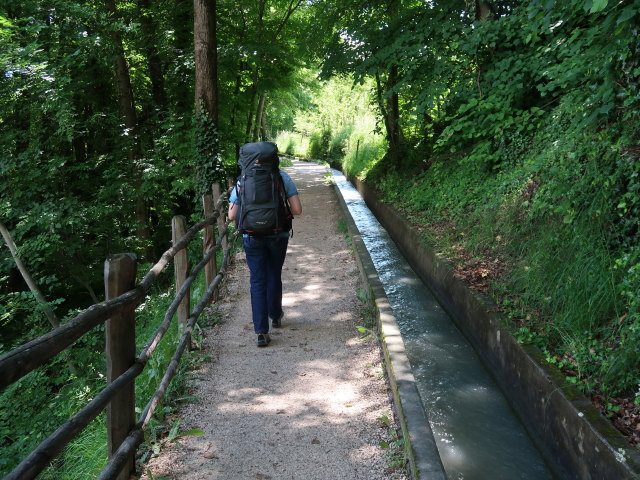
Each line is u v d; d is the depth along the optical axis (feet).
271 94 78.43
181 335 14.47
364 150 68.18
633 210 14.19
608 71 15.11
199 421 11.29
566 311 14.25
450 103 30.60
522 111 24.43
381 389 12.51
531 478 11.47
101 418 13.34
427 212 32.86
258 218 14.51
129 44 46.47
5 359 4.86
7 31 30.76
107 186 40.34
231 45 53.83
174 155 42.91
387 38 35.37
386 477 9.22
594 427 9.97
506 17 25.14
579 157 16.62
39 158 35.83
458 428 13.39
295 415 11.46
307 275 23.79
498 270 19.92
